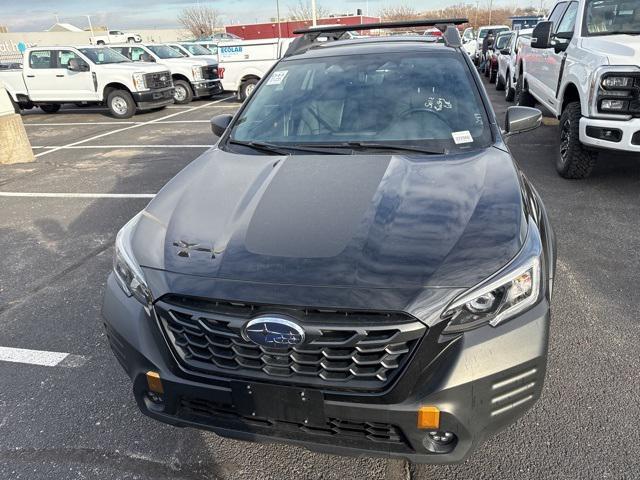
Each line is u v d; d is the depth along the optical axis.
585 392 2.60
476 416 1.79
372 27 3.81
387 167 2.53
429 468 2.23
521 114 3.16
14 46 45.50
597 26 5.73
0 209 6.13
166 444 2.45
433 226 2.02
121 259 2.20
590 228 4.55
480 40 22.25
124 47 15.97
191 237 2.13
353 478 2.21
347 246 1.93
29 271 4.39
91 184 7.02
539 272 1.92
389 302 1.72
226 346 1.85
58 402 2.77
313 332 1.73
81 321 3.55
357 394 1.75
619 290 3.53
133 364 2.06
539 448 2.28
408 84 3.18
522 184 2.44
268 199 2.30
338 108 3.12
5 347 3.28
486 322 1.79
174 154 8.62
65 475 2.30
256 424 1.93
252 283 1.83
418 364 1.72
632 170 6.12
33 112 16.11
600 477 2.12
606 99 5.00
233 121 3.32
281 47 13.93
